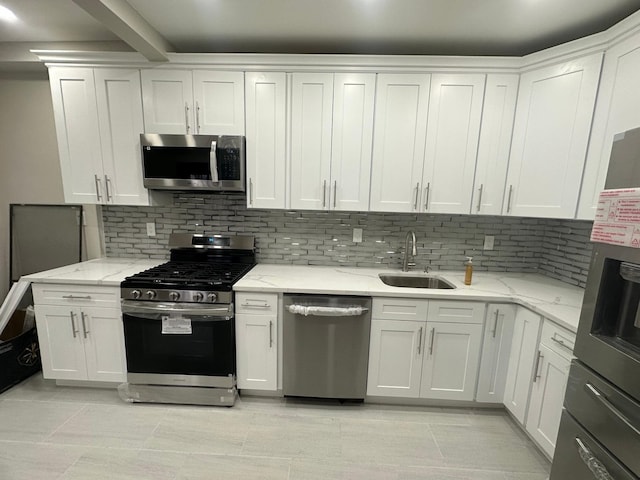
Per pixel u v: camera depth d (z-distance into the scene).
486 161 2.17
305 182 2.28
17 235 2.75
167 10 1.81
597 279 1.19
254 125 2.22
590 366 1.22
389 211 2.29
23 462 1.65
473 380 2.09
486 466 1.71
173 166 2.21
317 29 2.02
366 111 2.17
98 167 2.30
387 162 2.22
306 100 2.17
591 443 1.20
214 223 2.67
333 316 2.02
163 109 2.22
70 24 2.13
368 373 2.12
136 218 2.68
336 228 2.63
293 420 2.02
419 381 2.11
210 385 2.11
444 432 1.95
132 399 2.14
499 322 2.01
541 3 1.68
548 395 1.67
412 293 2.00
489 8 1.74
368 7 1.76
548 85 1.93
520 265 2.61
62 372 2.20
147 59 2.15
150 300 2.04
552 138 1.94
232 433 1.89
